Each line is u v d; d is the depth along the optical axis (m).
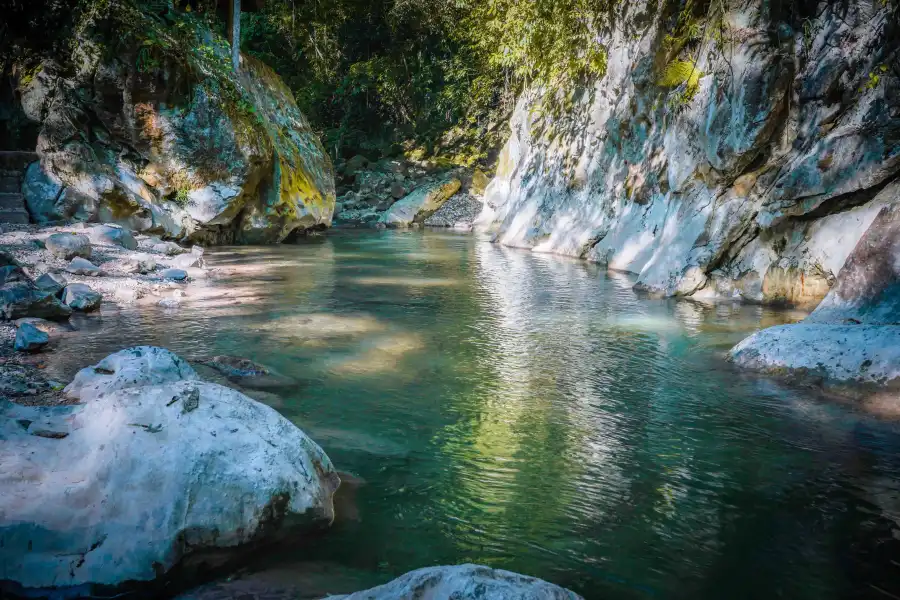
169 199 16.81
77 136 14.98
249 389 6.34
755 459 5.00
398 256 17.52
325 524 3.90
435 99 37.47
